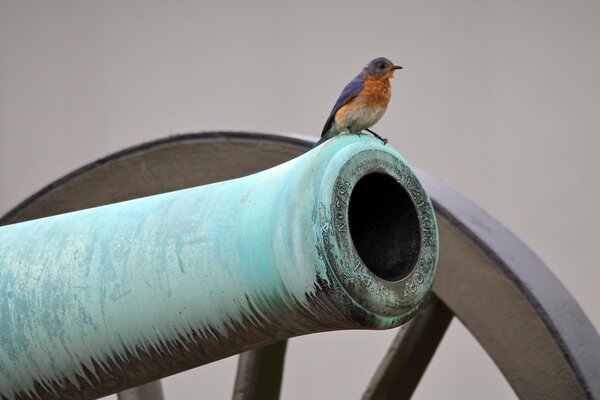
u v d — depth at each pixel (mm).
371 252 7422
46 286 7707
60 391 7902
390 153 7289
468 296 10578
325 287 6832
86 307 7598
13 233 8047
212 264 7234
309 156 7066
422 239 7363
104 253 7625
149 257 7457
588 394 9969
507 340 10398
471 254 10570
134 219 7664
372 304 6938
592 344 10219
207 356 7613
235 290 7188
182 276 7336
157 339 7531
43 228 7980
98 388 7906
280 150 11289
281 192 7031
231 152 11516
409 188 7363
